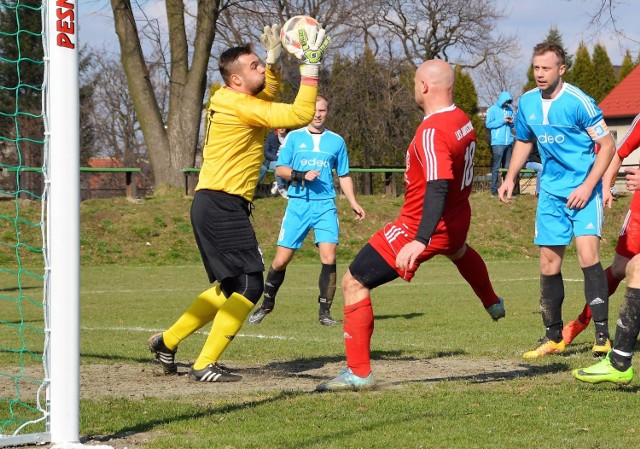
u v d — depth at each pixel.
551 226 12.14
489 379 10.32
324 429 7.58
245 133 10.19
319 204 16.94
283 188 23.22
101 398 9.24
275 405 8.66
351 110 67.25
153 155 43.72
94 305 21.95
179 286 27.36
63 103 7.11
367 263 9.30
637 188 9.45
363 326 9.45
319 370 11.40
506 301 21.41
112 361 12.09
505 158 42.69
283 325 17.34
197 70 43.69
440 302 21.80
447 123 8.81
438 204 8.61
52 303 7.10
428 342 14.12
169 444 7.10
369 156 68.50
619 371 9.05
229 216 10.34
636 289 8.90
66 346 7.13
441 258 37.81
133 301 22.94
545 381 10.05
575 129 11.82
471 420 7.89
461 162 8.91
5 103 35.50
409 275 9.33
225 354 12.84
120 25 43.09
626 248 12.88
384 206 40.78
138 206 39.19
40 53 7.82
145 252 36.25
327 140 17.02
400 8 74.75
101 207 38.59
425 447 6.93
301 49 9.62
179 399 9.18
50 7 7.10
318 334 15.68
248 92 10.34
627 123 76.62
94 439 7.37
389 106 67.56
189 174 41.53
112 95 91.06
